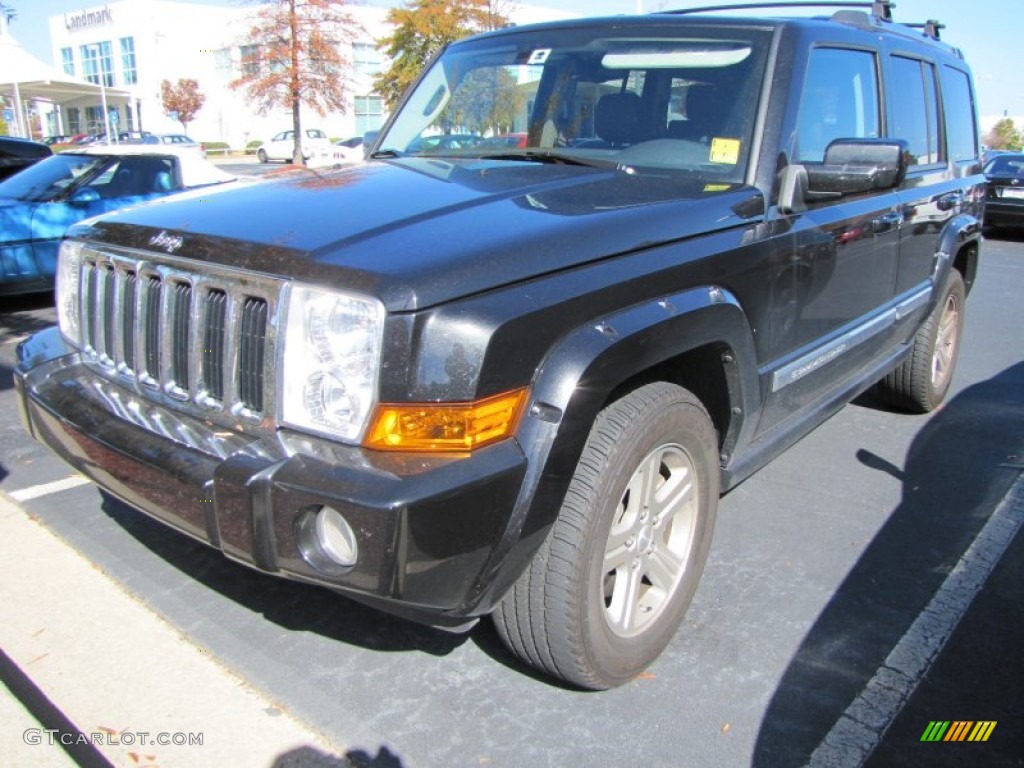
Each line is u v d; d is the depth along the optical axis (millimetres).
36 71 25922
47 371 2916
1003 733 2543
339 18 31562
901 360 4621
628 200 2703
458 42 4203
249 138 55125
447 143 3781
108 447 2434
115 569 3311
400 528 1950
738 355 2816
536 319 2154
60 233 7699
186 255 2395
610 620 2561
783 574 3410
